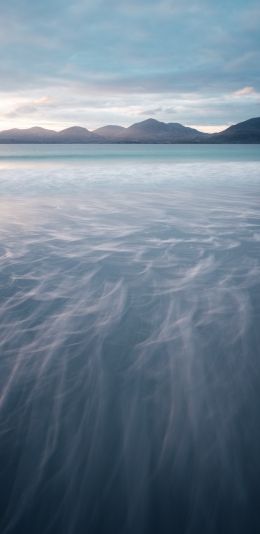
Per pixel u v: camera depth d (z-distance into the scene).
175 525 1.41
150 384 2.17
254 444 1.75
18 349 2.50
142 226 6.05
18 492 1.53
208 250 4.71
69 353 2.46
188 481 1.57
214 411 1.95
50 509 1.46
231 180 12.58
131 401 2.03
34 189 10.37
